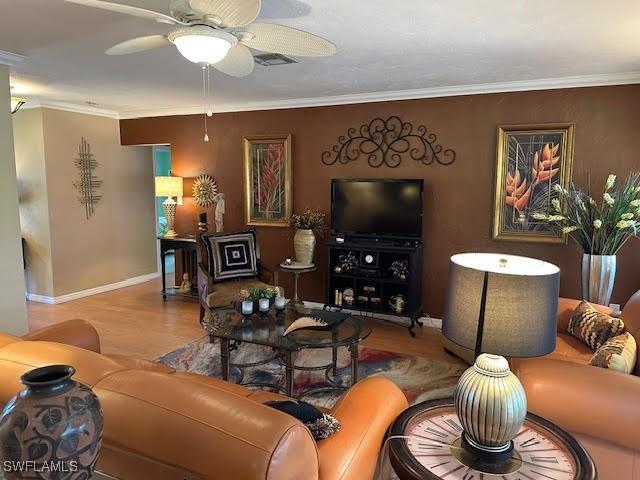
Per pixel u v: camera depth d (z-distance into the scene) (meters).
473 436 1.38
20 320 3.60
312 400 3.09
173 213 5.81
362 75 3.83
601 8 2.31
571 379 1.83
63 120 5.52
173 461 1.10
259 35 2.04
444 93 4.39
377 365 3.67
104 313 5.08
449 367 3.63
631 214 3.33
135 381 1.27
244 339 2.89
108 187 6.13
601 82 3.84
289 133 5.17
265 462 1.01
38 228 5.48
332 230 4.86
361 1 2.23
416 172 4.63
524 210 4.23
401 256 4.61
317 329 3.03
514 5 2.28
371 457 1.49
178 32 1.94
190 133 5.79
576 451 1.42
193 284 5.88
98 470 1.22
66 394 0.98
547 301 1.36
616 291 3.96
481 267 1.65
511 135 4.20
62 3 2.31
